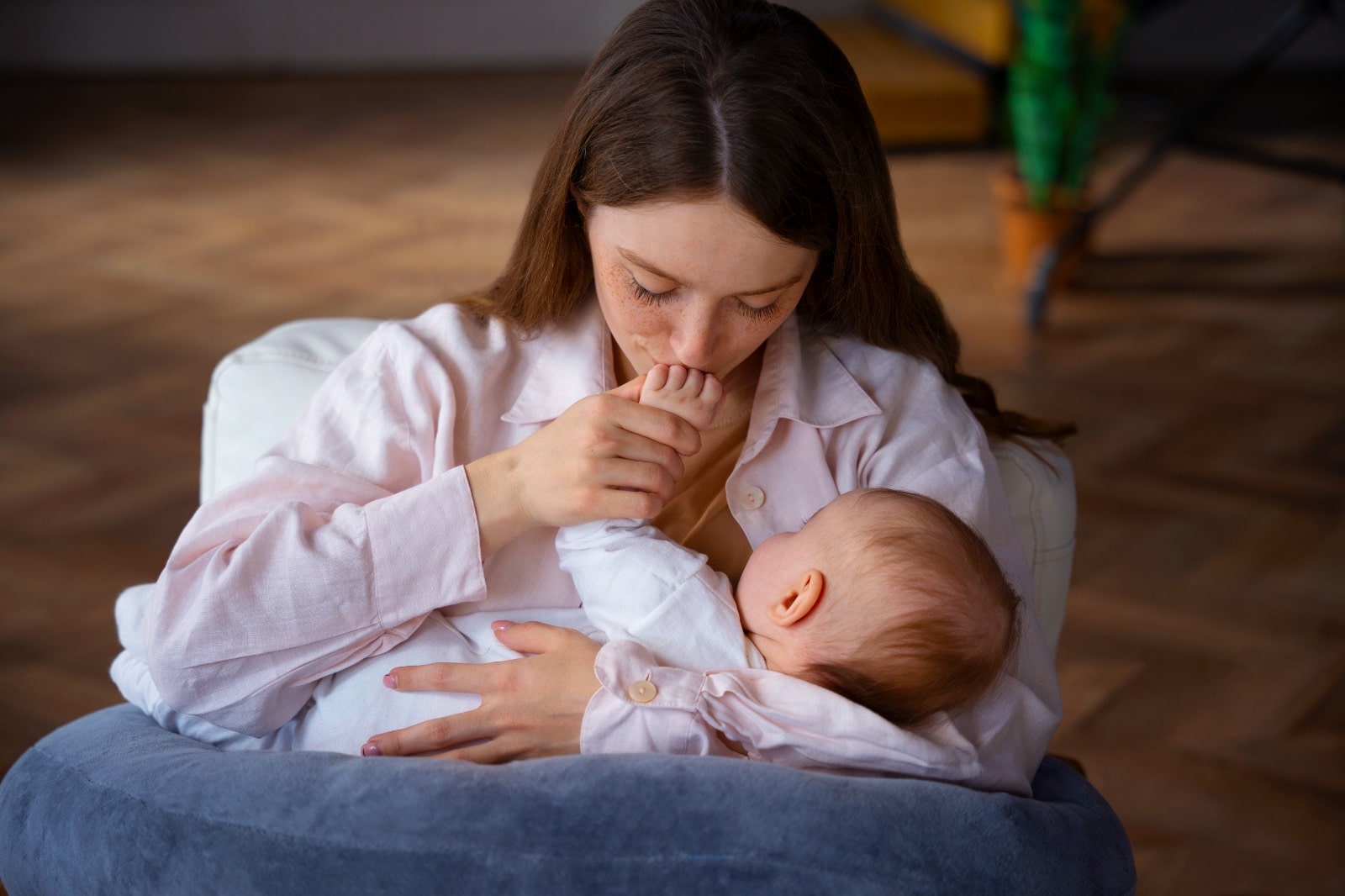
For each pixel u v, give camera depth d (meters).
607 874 0.77
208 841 0.82
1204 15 6.81
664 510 1.16
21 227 4.43
